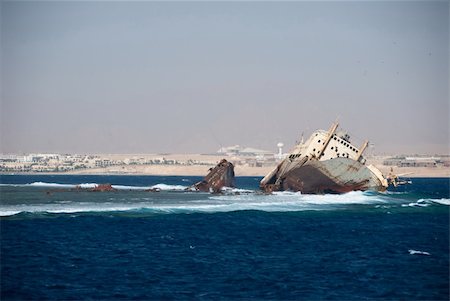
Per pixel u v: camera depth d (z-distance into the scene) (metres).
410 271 178.00
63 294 150.50
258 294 153.00
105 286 157.00
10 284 157.50
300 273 173.00
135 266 177.62
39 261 181.50
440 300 151.25
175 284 159.75
